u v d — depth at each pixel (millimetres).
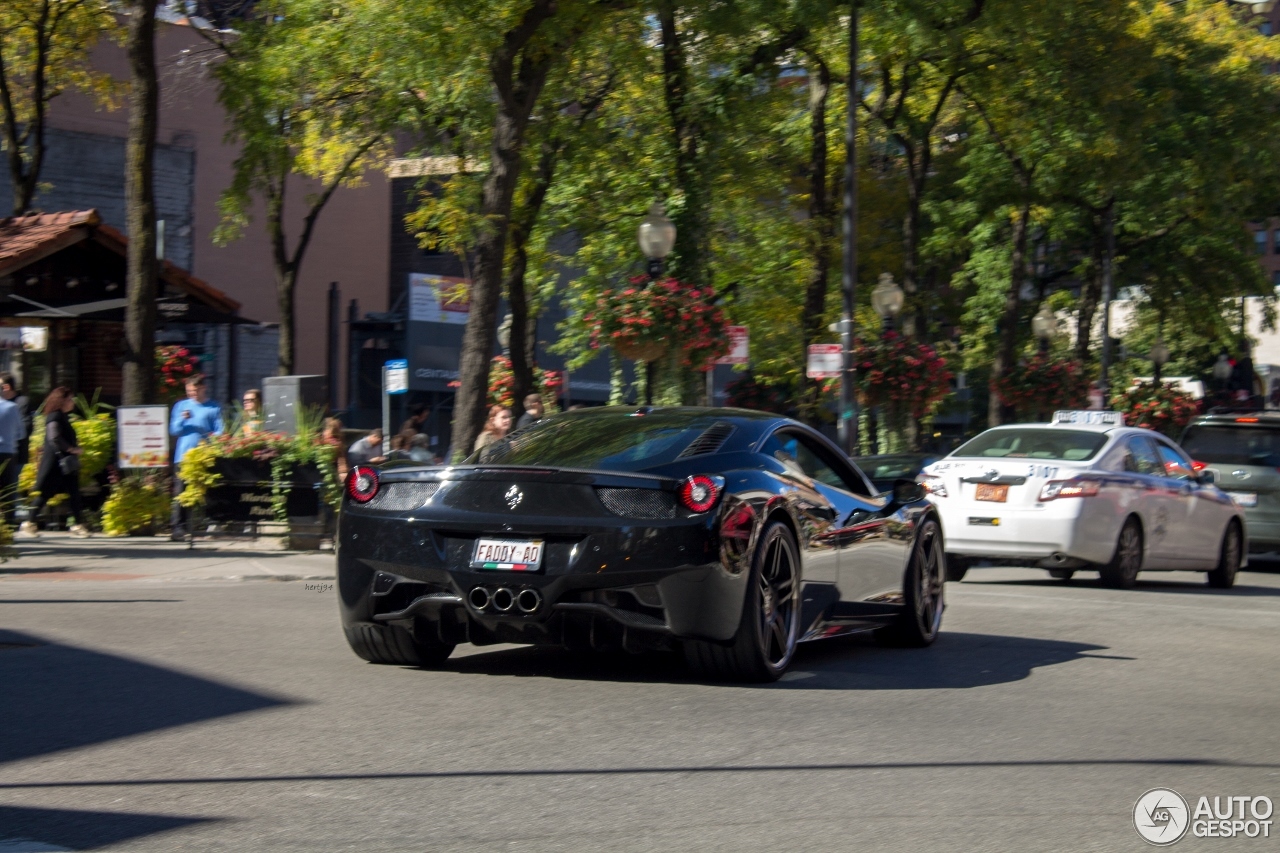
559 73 34438
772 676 11203
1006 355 52562
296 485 23984
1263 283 62750
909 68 43438
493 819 6922
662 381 30984
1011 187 52031
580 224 41250
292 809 7070
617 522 10422
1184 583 25875
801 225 41156
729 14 31688
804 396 41844
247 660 11938
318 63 37469
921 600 14133
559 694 10555
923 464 25266
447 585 10766
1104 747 9039
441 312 66438
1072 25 41719
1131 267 63281
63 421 26453
